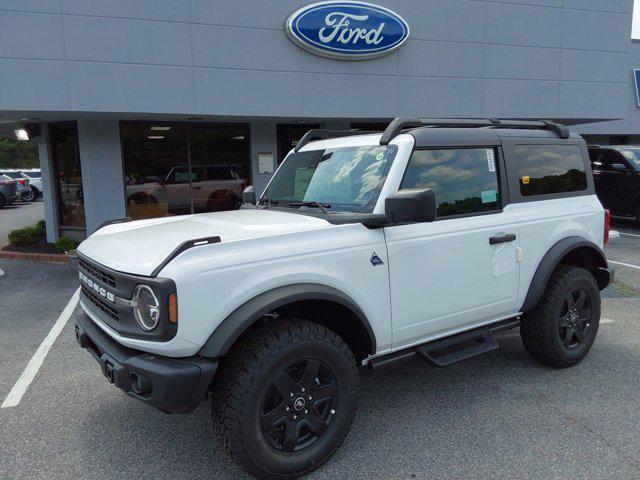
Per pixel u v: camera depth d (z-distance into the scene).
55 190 11.53
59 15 8.95
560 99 13.07
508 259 3.99
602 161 13.18
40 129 11.49
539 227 4.18
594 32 13.12
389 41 11.04
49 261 10.01
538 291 4.14
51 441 3.49
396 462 3.17
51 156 11.43
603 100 13.50
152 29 9.48
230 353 2.90
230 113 10.21
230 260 2.79
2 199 24.42
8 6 8.70
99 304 3.22
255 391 2.79
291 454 2.96
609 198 12.88
